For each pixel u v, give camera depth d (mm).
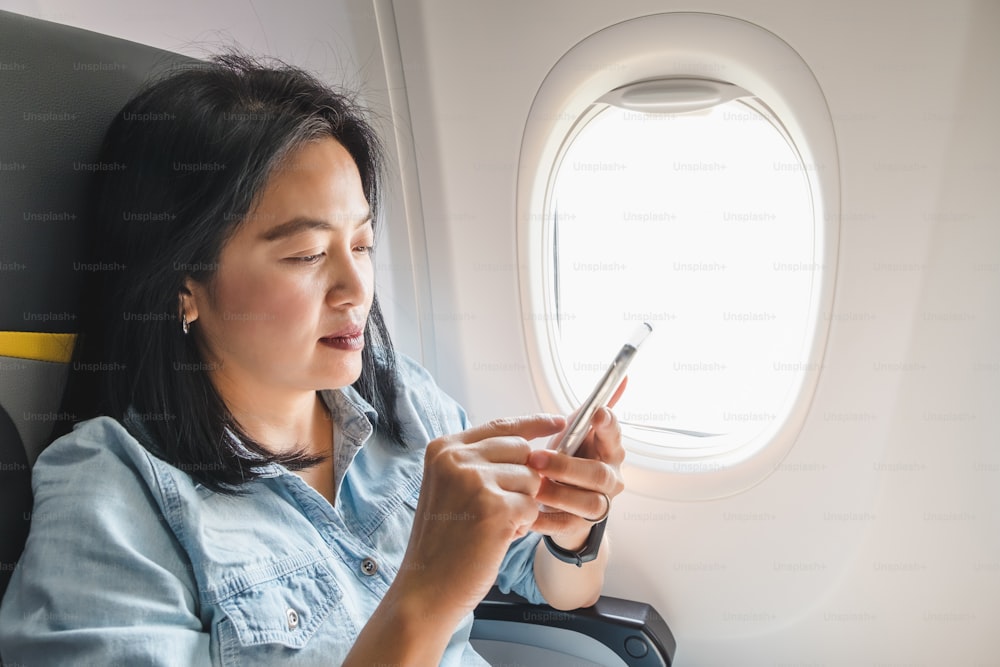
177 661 836
